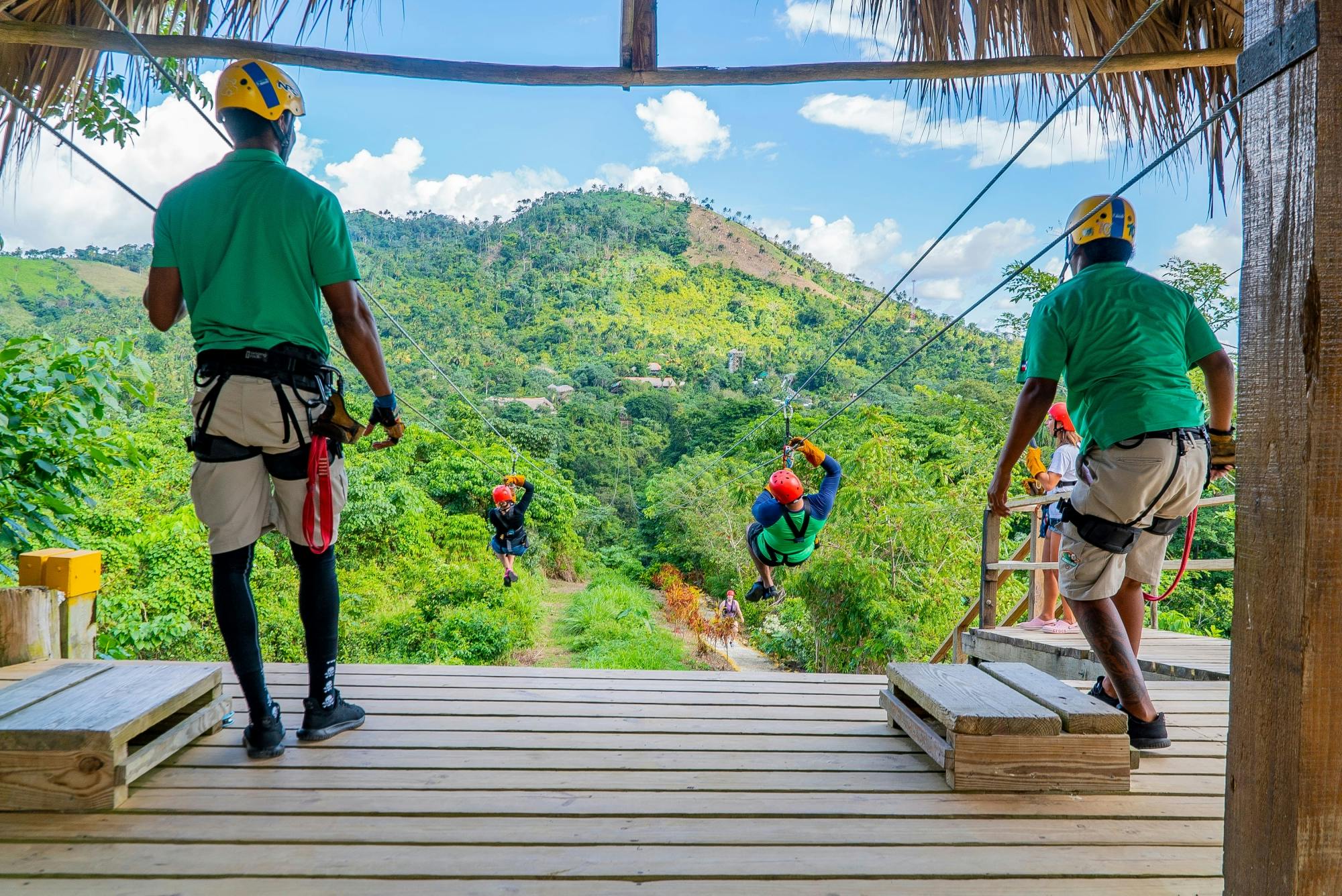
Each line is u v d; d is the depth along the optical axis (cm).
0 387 420
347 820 200
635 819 205
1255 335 136
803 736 271
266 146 233
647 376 11888
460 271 18112
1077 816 212
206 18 278
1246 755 138
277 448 224
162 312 230
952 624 1387
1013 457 260
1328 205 123
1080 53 314
